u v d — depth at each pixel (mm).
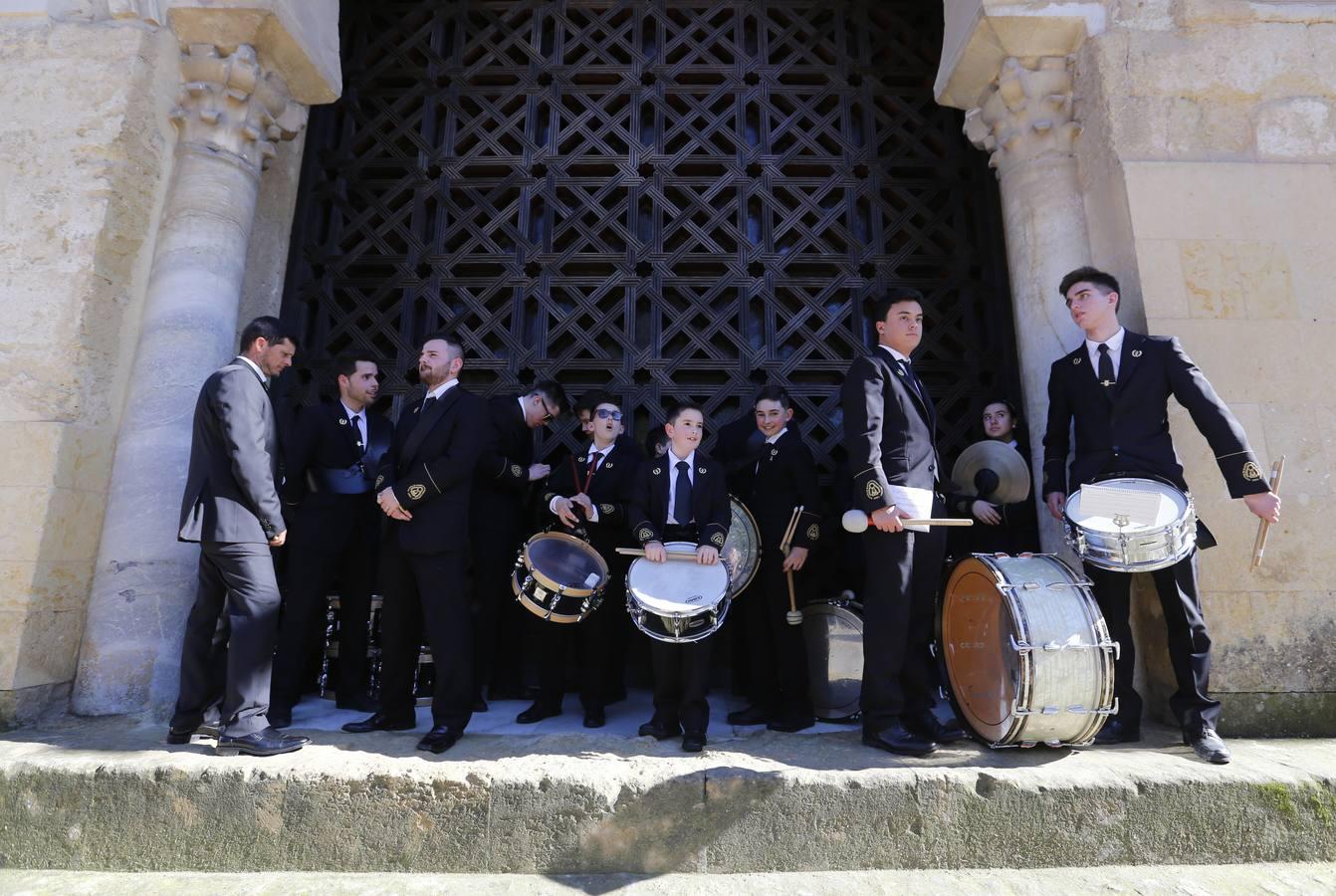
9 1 3672
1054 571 2754
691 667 2918
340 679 3664
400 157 4715
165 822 2441
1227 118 3609
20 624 3080
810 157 4688
